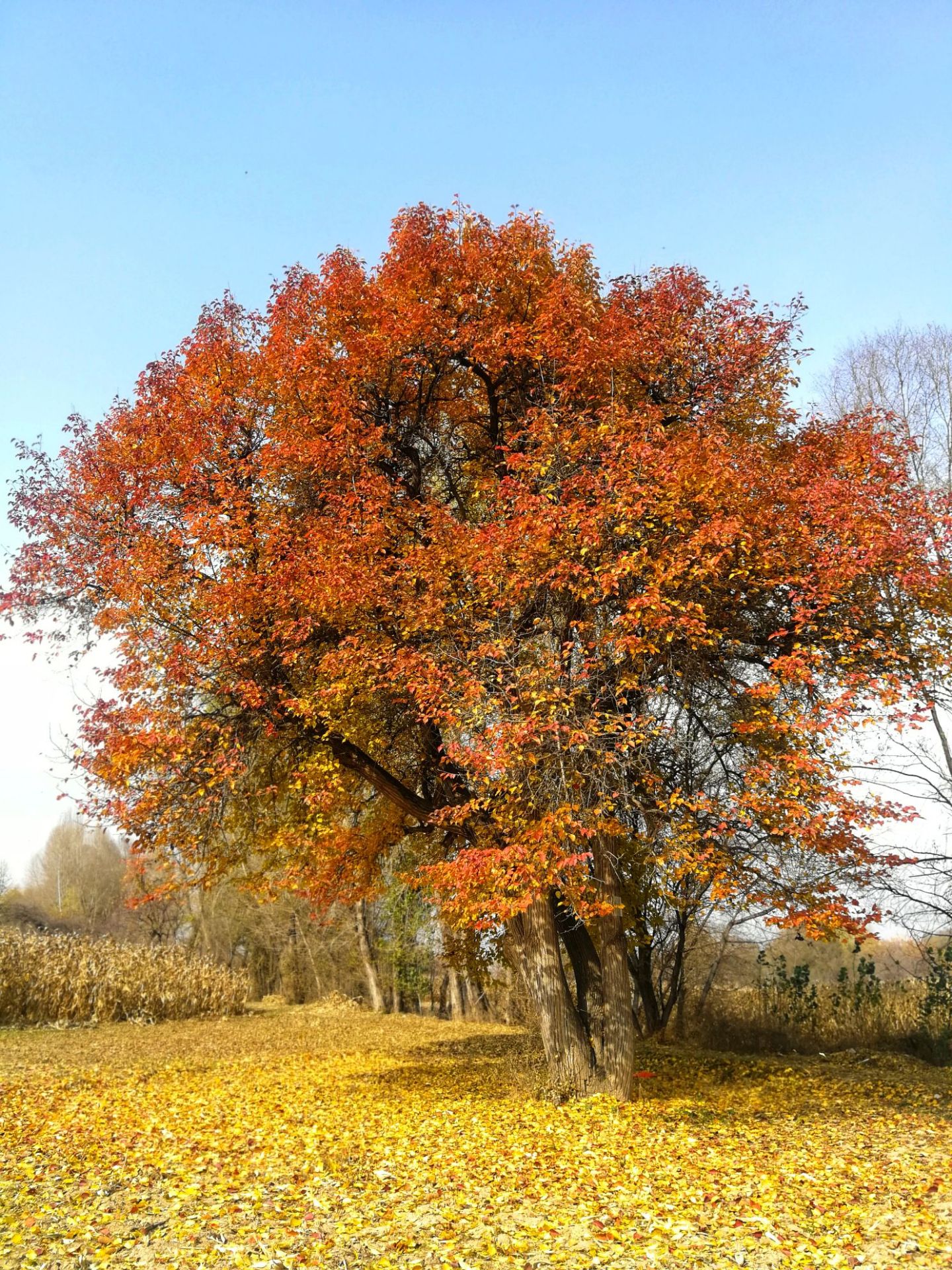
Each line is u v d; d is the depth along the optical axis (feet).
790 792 35.19
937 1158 32.22
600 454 39.58
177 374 47.85
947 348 80.12
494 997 103.19
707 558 35.17
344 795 47.62
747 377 46.16
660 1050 64.69
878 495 39.06
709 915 68.95
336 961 136.98
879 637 39.19
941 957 68.08
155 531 44.86
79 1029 87.81
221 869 47.34
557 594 38.96
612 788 37.50
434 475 52.44
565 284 45.47
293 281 49.47
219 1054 68.90
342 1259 21.45
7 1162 30.73
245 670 41.16
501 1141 34.68
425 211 48.34
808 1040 69.72
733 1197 27.14
